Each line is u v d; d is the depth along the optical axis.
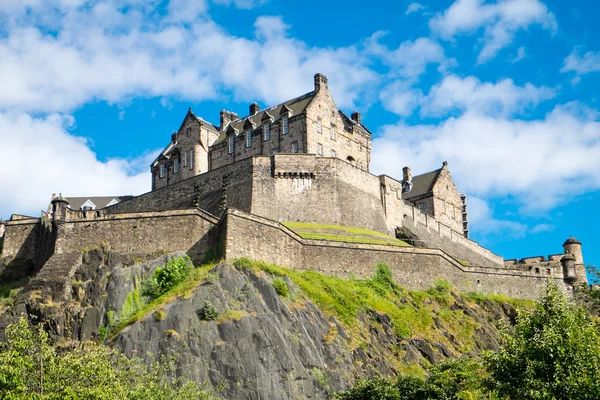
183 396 66.19
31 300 85.12
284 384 79.06
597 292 69.56
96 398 56.03
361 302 97.25
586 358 57.16
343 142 134.00
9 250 101.44
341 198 118.50
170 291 87.19
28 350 58.28
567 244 143.50
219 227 96.44
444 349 96.19
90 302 86.81
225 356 79.25
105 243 94.06
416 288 108.12
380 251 107.12
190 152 139.12
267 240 97.50
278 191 116.06
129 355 78.69
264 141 131.12
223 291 85.75
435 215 147.50
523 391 57.06
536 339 58.72
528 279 123.69
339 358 85.31
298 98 134.50
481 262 147.12
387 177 129.25
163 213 96.31
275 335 82.31
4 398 52.88
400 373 82.62
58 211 99.50
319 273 101.19
